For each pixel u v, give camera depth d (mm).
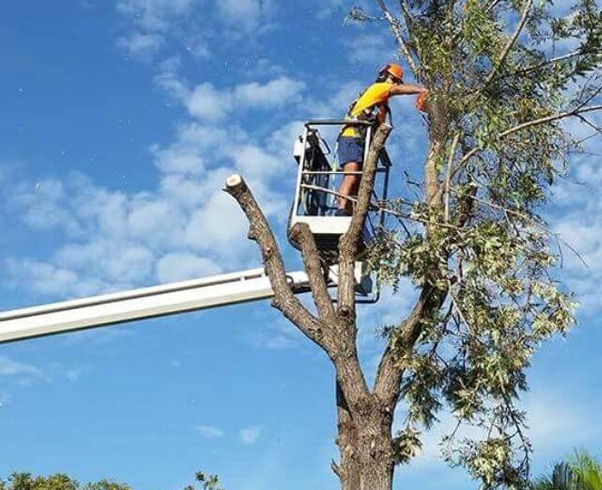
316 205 10867
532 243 9992
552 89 10242
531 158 10539
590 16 10133
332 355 9938
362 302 10812
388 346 10070
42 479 23328
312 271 10289
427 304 10062
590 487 11289
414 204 10320
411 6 11156
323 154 10984
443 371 10086
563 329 9602
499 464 9609
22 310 11727
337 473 9867
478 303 9773
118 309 11531
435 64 10422
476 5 10438
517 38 10250
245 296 11211
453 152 10195
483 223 10125
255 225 10586
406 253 9953
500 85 10539
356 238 10234
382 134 10148
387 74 10930
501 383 9586
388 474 9602
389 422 9812
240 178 10586
